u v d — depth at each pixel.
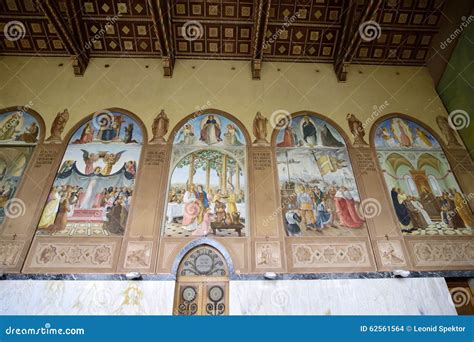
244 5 10.84
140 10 10.88
